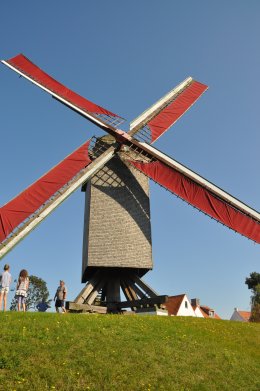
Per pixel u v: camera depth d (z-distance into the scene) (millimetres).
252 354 15836
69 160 22609
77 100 24797
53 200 20766
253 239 23469
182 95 29031
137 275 25000
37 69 25000
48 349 12000
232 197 23938
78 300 22672
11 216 19344
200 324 18422
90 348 12547
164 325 16703
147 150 24719
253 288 67188
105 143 25156
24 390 9891
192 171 24234
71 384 10461
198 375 12484
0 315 14469
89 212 24125
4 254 18562
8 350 11562
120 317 16953
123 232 24047
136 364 12141
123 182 25234
